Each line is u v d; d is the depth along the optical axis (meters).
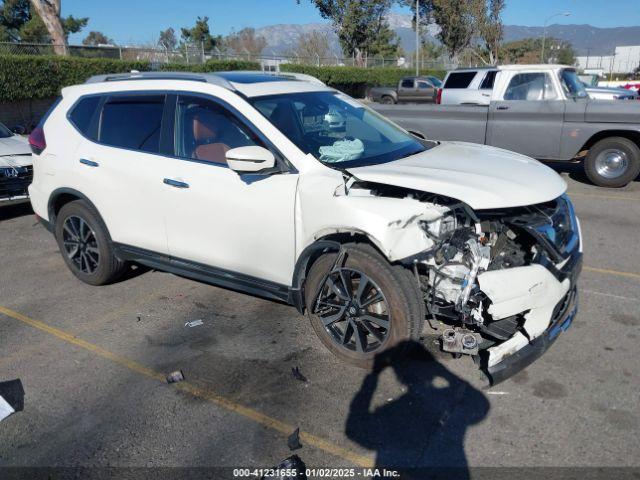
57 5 23.22
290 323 4.37
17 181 7.46
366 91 37.56
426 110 9.66
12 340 4.28
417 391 3.40
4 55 18.75
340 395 3.41
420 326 3.42
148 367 3.82
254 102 4.05
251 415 3.26
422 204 3.27
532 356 3.27
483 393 3.36
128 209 4.60
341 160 3.87
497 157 4.06
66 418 3.29
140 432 3.14
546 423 3.07
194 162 4.16
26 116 20.31
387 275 3.33
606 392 3.32
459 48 47.75
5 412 3.34
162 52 27.28
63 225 5.20
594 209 7.47
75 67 20.91
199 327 4.37
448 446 2.93
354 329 3.60
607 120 8.33
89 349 4.10
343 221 3.35
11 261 6.12
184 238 4.31
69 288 5.28
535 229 3.28
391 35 60.41
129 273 5.60
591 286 4.89
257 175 3.82
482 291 3.13
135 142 4.55
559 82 9.28
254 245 3.92
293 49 48.44
